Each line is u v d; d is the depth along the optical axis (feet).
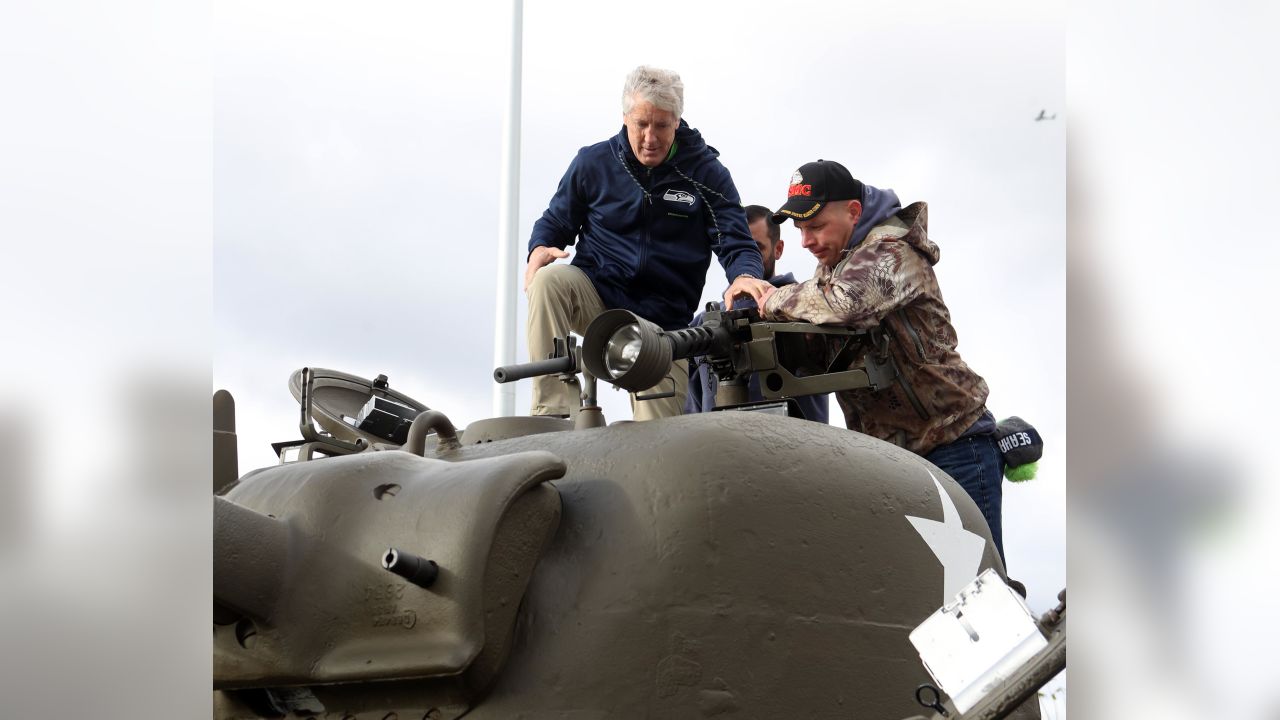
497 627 9.01
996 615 6.97
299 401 14.10
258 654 9.48
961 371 14.83
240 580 9.28
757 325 12.69
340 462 10.21
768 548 9.52
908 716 9.56
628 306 16.65
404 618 9.09
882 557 10.09
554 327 16.30
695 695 8.93
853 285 13.73
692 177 16.63
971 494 14.84
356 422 14.98
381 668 8.95
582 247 17.01
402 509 9.55
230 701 10.34
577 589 9.37
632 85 16.11
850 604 9.73
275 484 10.33
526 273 16.83
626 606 9.18
